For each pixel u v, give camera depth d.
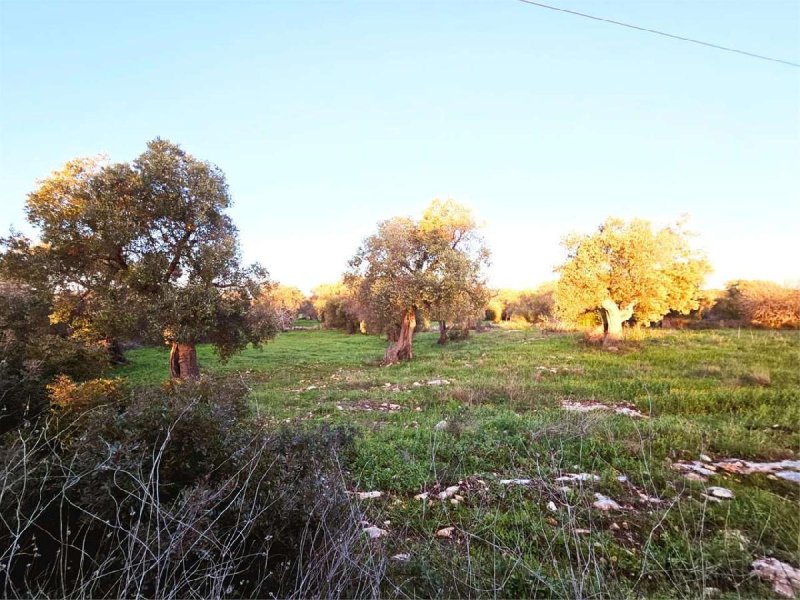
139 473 3.12
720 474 5.79
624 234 21.69
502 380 13.42
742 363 14.73
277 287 19.83
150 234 15.94
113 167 15.65
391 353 24.41
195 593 2.76
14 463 3.29
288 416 9.81
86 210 14.40
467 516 4.66
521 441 6.78
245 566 3.31
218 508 3.36
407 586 3.35
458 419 8.32
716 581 3.50
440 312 24.66
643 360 16.61
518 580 3.42
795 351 16.75
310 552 3.13
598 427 7.44
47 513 3.46
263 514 3.32
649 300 21.53
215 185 16.83
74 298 16.02
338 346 36.94
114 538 3.16
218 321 16.19
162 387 5.09
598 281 21.67
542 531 4.20
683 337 23.20
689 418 8.48
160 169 15.41
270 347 36.09
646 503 4.92
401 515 4.76
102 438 3.49
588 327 29.28
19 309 11.26
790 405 9.09
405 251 25.23
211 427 3.81
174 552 2.82
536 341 27.22
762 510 4.57
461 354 23.28
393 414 9.90
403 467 6.12
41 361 6.79
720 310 35.19
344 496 3.76
